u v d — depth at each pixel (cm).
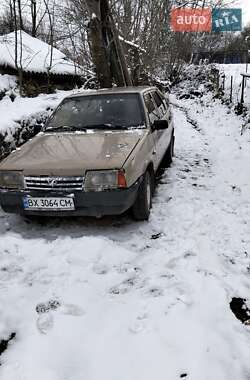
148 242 380
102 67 1012
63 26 1316
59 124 491
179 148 829
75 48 1347
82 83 1349
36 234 402
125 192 367
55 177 368
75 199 370
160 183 577
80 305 278
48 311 272
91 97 518
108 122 478
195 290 292
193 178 603
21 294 295
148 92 571
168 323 255
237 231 403
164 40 1677
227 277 315
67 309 274
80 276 318
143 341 240
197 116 1366
